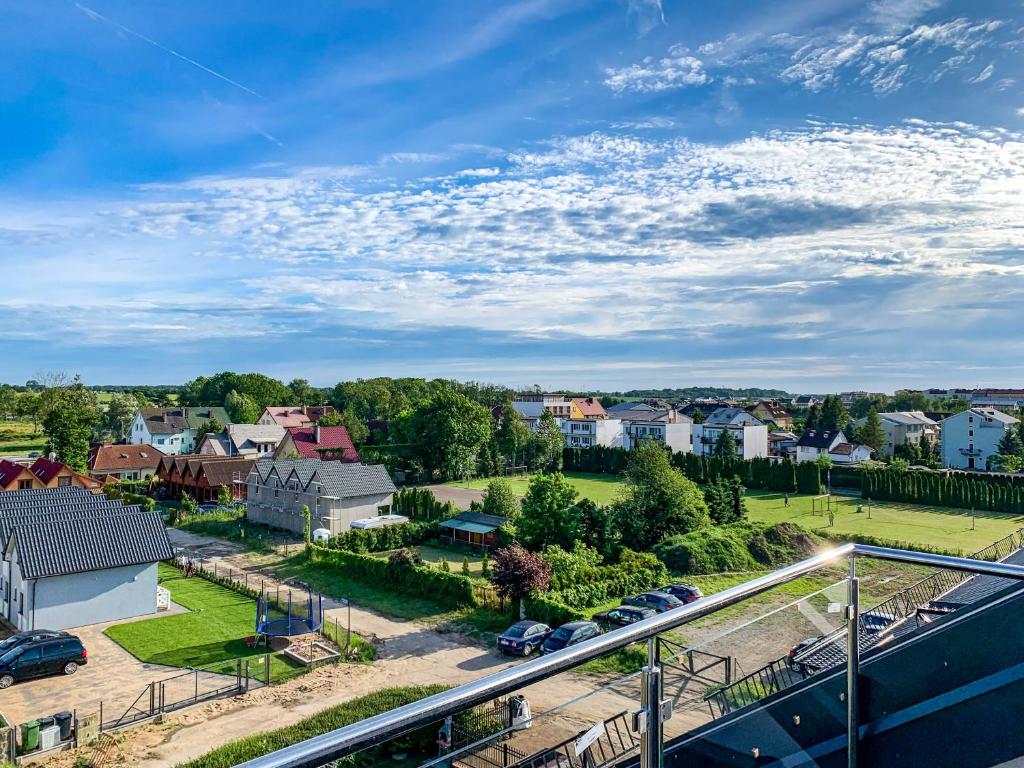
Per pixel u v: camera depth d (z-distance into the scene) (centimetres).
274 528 4588
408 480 7125
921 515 5078
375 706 1669
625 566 3195
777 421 12306
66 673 2181
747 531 3912
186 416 9806
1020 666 366
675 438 9444
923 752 389
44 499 3662
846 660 405
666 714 319
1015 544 1959
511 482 7112
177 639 2527
